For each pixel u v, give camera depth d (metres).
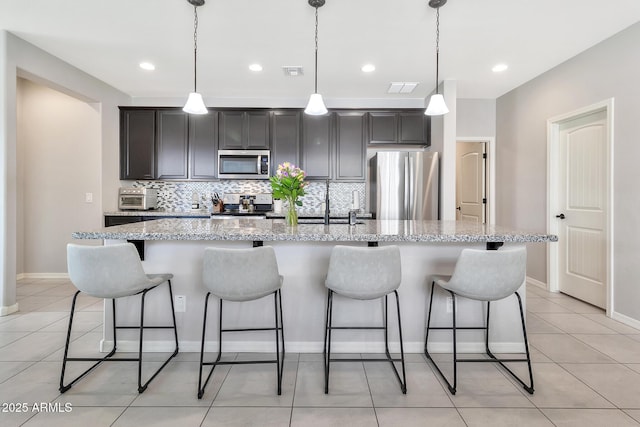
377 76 4.02
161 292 2.37
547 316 3.08
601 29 2.90
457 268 1.88
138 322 2.37
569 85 3.51
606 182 3.07
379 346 2.36
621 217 2.93
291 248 2.35
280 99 4.86
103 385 1.94
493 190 4.87
